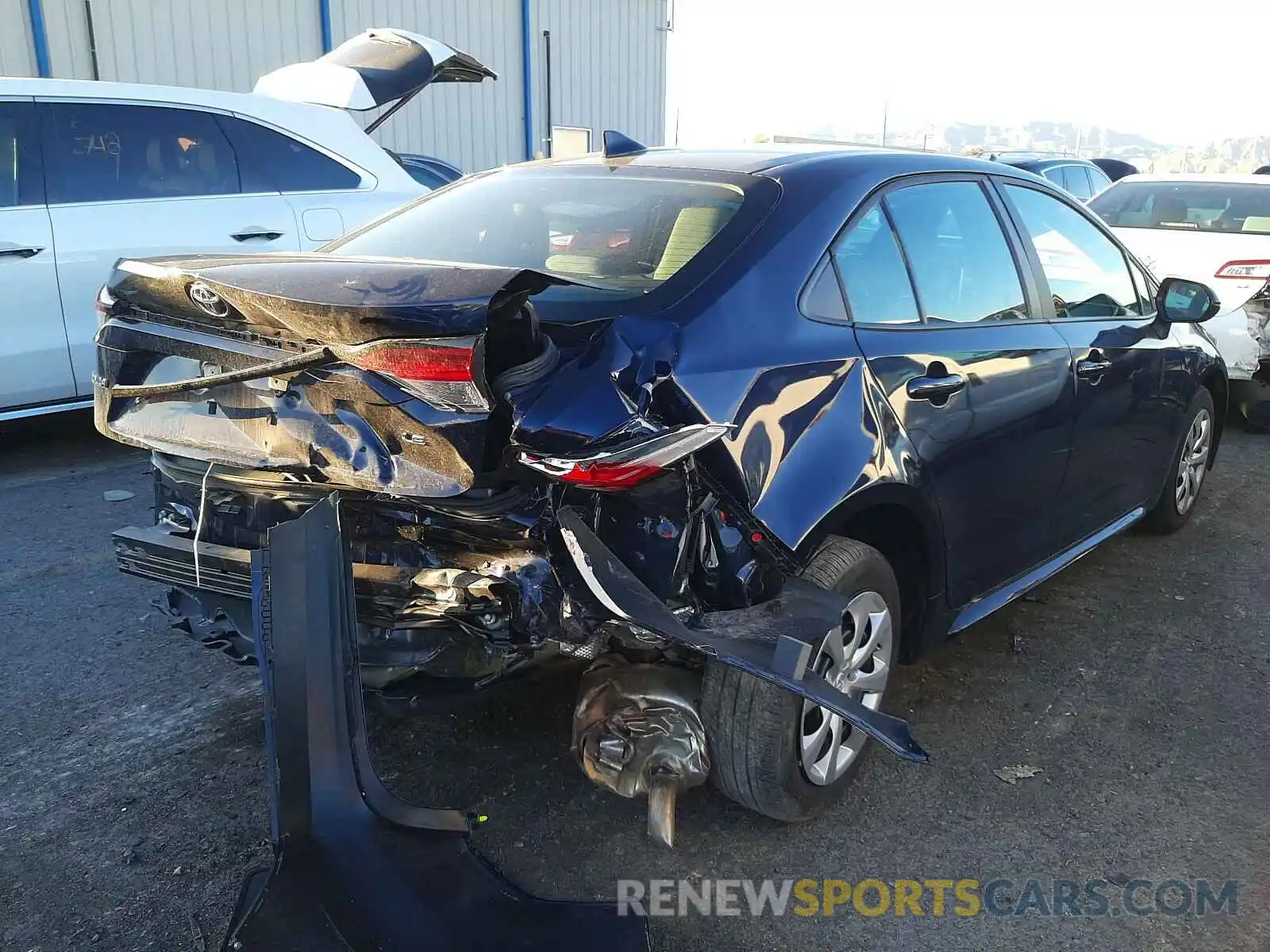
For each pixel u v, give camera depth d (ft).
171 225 18.66
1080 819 9.35
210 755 9.94
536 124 53.72
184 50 40.24
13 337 17.38
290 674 7.23
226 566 8.39
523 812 9.18
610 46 56.85
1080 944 7.85
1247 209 26.18
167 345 8.09
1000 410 10.44
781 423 8.06
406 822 7.07
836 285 9.07
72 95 17.94
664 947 7.68
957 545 10.18
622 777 8.42
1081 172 49.11
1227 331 22.53
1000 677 11.94
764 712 8.12
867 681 9.21
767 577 7.88
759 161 9.99
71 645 12.00
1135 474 14.12
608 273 8.75
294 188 20.25
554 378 7.17
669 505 7.43
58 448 20.15
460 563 7.43
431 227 10.55
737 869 8.57
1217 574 15.21
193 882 8.22
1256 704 11.48
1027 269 11.68
